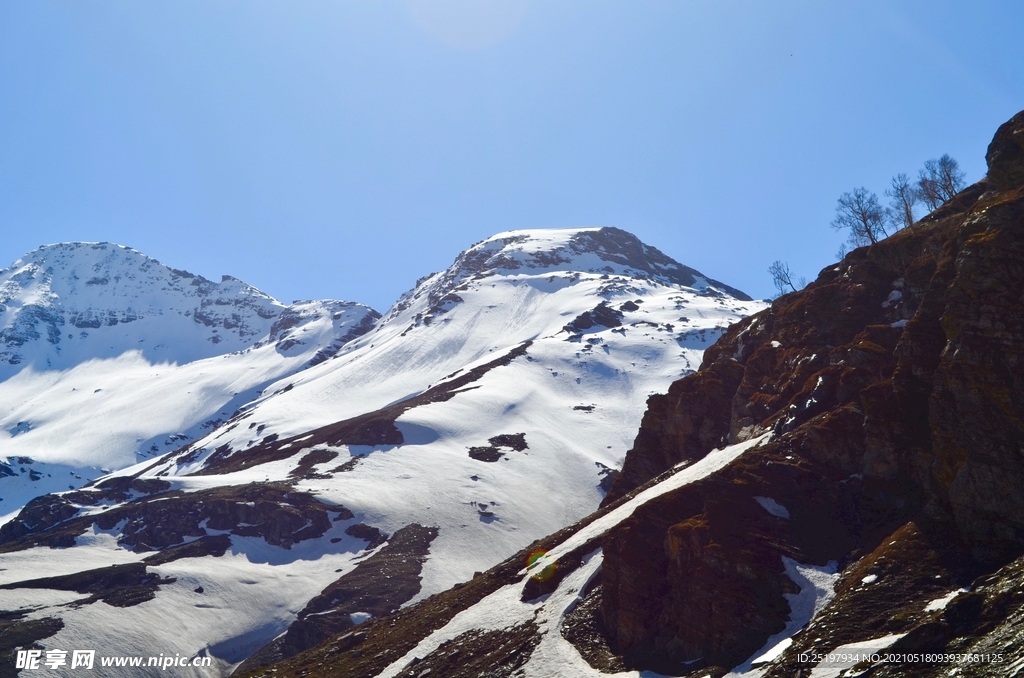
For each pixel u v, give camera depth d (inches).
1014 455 1701.5
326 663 2790.4
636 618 1971.0
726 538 1945.1
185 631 5172.2
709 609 1819.6
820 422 2250.2
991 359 1825.8
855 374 2336.4
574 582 2375.7
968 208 2620.6
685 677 1720.0
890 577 1659.7
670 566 2025.1
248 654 5137.8
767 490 2122.3
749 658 1668.3
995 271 1931.6
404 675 2320.4
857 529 1911.9
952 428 1831.9
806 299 3048.7
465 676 2135.8
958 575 1592.0
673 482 2716.5
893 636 1481.3
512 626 2316.7
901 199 3747.5
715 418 3080.7
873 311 2696.9
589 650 2020.2
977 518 1694.1
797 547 1909.4
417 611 2974.9
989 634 1347.2
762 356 2989.7
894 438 2010.3
